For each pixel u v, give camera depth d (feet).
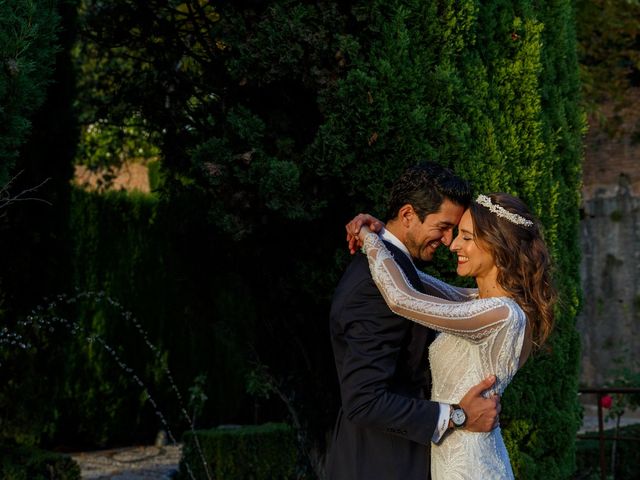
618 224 36.60
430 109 12.95
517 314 9.22
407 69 12.66
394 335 9.11
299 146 13.61
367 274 9.29
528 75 15.02
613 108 36.65
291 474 22.72
